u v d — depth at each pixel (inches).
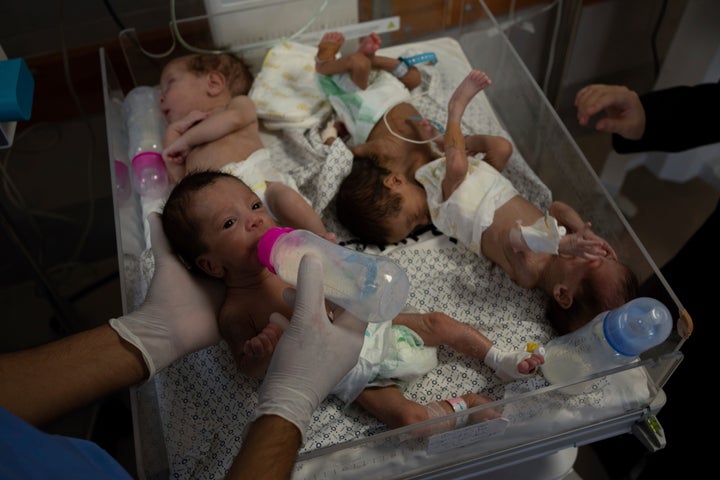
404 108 68.6
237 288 51.8
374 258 44.3
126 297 49.5
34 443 29.2
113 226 88.0
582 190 58.6
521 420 45.3
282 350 40.7
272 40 76.4
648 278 49.7
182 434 48.6
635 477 60.5
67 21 76.1
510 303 56.5
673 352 43.9
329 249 45.0
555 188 64.6
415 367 49.9
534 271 55.4
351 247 60.7
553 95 88.4
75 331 76.8
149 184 63.6
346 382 47.8
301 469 41.5
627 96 62.6
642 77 99.9
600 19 91.1
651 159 92.5
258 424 37.5
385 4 76.4
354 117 68.2
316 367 40.2
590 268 52.4
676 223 88.6
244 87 72.4
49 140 85.0
